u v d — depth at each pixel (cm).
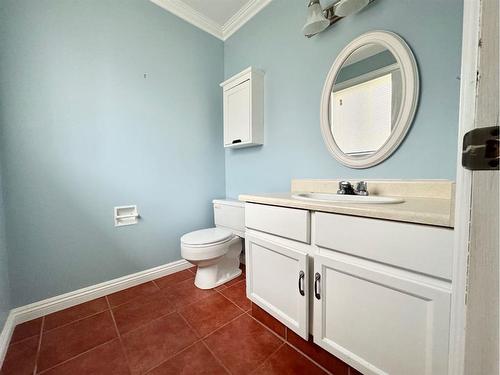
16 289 128
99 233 157
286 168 173
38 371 98
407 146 113
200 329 124
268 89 182
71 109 143
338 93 137
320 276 91
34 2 128
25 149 128
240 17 198
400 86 112
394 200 94
